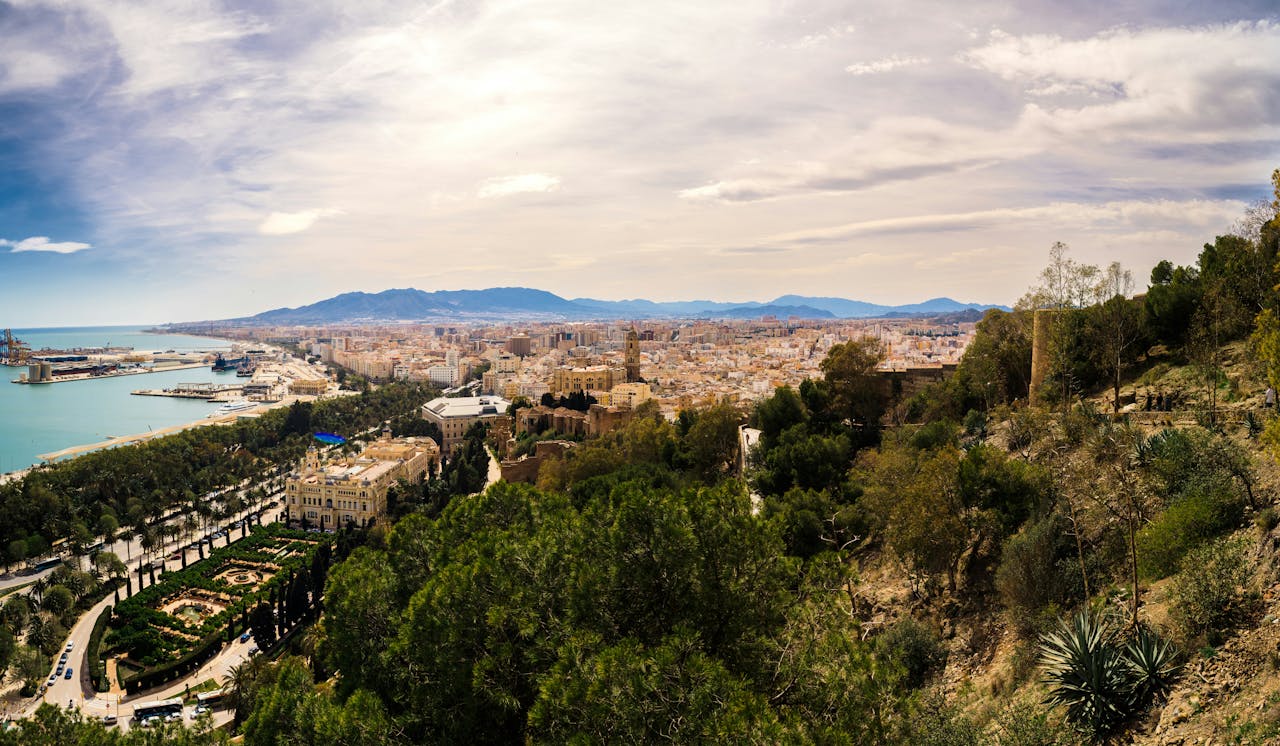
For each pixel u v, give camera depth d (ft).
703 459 311.88
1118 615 85.40
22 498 447.83
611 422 485.97
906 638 109.91
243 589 375.04
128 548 459.32
